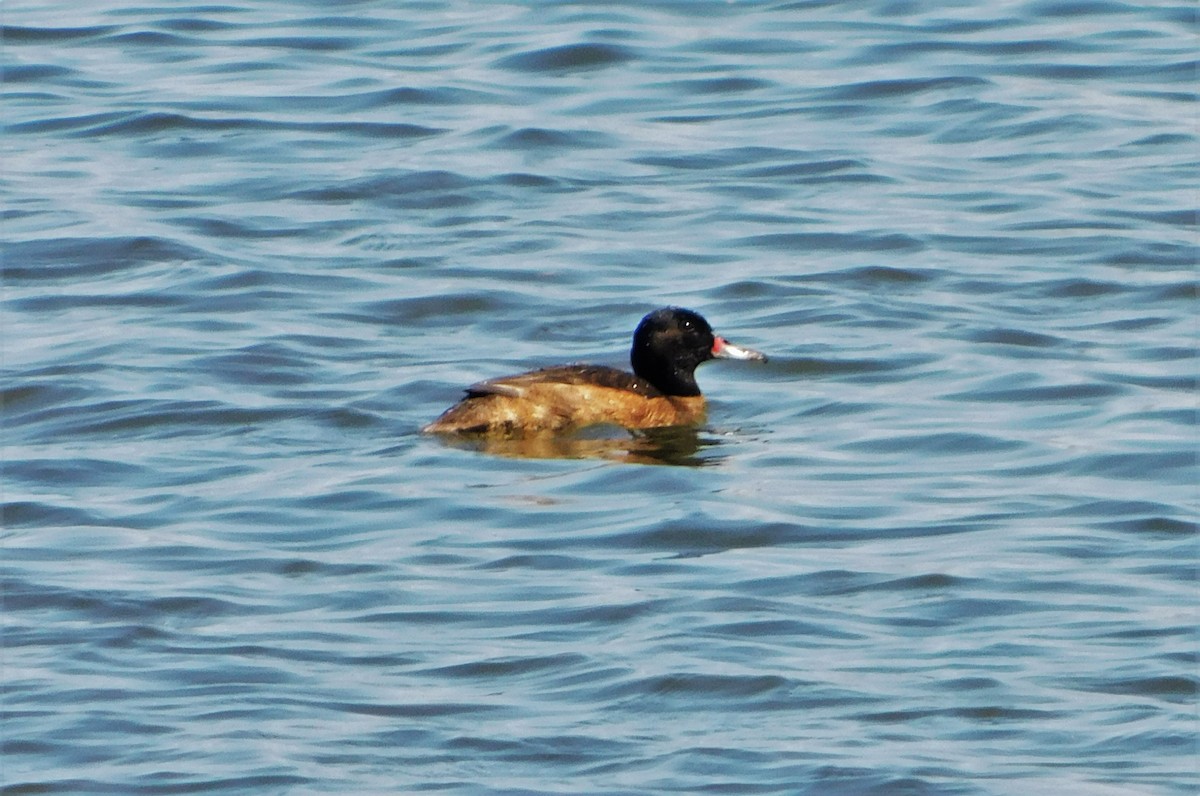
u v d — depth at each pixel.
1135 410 25.31
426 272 31.73
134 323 29.41
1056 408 25.61
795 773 16.00
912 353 28.00
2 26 45.12
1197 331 28.62
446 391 26.62
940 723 16.83
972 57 42.19
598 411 25.33
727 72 41.81
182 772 16.19
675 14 45.59
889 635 18.73
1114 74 41.06
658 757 16.34
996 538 21.20
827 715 17.09
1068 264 31.66
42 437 25.03
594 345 28.80
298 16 46.06
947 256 32.19
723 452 24.48
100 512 22.42
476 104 40.19
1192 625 18.72
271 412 25.80
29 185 36.06
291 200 35.25
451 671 18.05
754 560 20.69
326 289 30.98
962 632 18.73
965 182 35.81
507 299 30.58
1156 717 16.83
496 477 23.45
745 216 34.28
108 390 26.44
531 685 17.77
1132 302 30.03
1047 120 38.66
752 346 28.47
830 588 19.89
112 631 19.00
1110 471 23.25
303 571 20.59
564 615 19.28
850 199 35.00
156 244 32.84
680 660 18.09
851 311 29.75
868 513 22.08
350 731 16.91
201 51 43.69
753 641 18.58
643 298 30.62
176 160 37.44
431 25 45.25
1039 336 28.62
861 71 41.62
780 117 39.38
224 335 28.84
